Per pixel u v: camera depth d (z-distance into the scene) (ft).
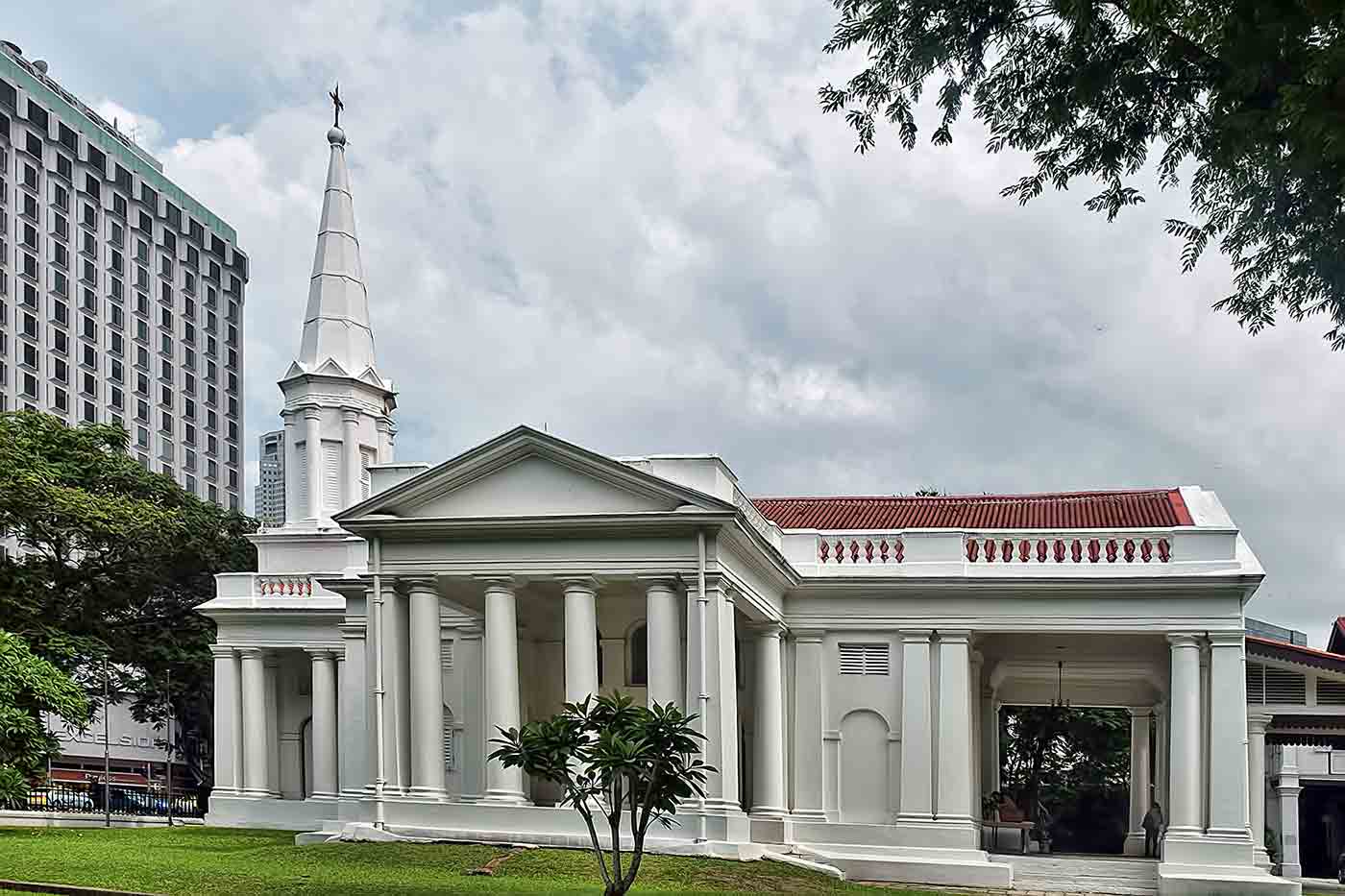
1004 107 57.26
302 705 127.54
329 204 125.39
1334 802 152.76
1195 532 94.94
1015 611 97.04
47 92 280.72
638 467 84.38
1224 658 93.45
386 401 128.16
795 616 100.12
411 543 86.48
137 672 159.02
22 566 122.01
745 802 100.68
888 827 96.22
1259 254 55.77
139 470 143.43
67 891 60.80
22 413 130.93
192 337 323.57
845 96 59.11
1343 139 41.47
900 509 114.93
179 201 325.01
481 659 102.37
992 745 109.60
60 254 279.49
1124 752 153.38
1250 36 44.57
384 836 82.53
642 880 71.97
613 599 99.25
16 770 78.43
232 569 151.02
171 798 147.95
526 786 100.27
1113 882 92.79
